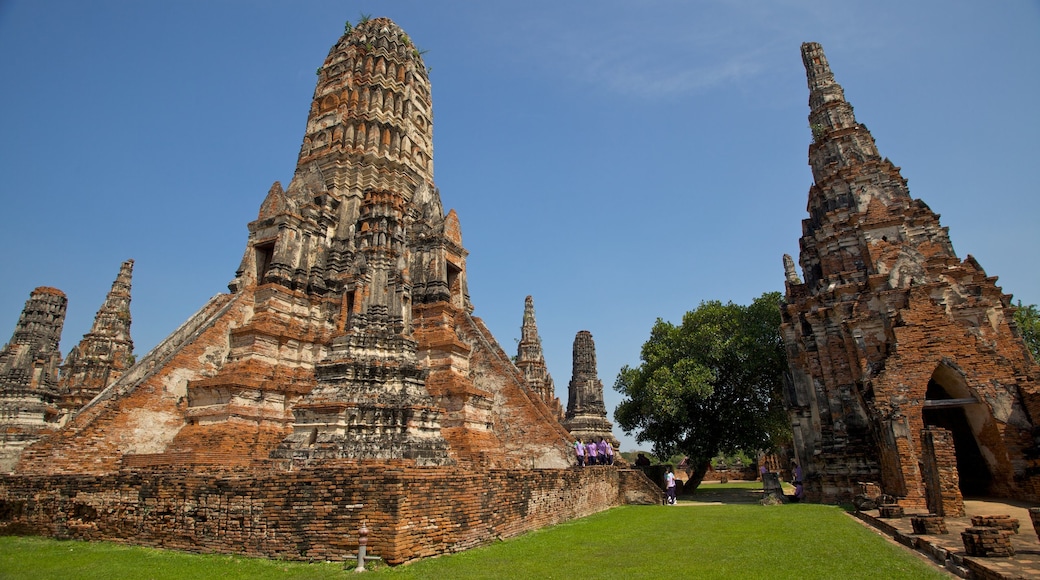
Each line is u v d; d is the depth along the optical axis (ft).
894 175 122.83
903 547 48.32
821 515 73.82
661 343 155.74
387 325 59.57
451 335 93.86
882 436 84.17
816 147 132.36
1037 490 76.74
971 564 36.04
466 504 48.57
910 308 89.40
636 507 93.97
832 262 115.55
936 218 118.93
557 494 69.46
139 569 40.11
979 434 85.66
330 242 106.11
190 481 48.49
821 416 106.42
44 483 56.59
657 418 144.05
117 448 71.31
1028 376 82.94
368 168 114.62
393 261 65.00
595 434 129.39
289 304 92.73
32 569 40.55
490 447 86.79
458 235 118.21
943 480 61.05
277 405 81.30
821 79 137.49
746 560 43.06
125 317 144.36
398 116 124.98
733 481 233.96
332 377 55.21
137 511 50.57
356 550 40.65
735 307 155.02
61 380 131.95
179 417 78.18
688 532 59.11
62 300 104.78
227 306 88.33
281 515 43.68
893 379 86.28
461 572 38.24
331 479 42.88
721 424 145.28
